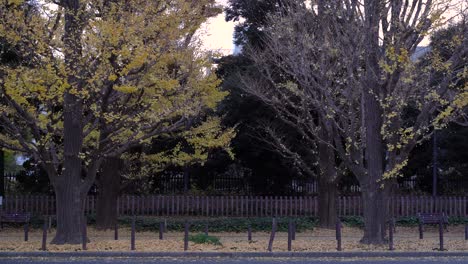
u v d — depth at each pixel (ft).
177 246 53.98
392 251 52.24
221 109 80.69
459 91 57.52
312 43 59.93
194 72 56.18
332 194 75.05
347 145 57.41
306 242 58.90
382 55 53.31
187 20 53.36
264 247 54.24
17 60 62.85
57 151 61.93
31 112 51.08
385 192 56.39
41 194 89.61
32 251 50.49
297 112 75.00
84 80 48.88
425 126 54.34
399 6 52.29
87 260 47.91
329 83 60.70
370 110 56.29
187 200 81.61
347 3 54.49
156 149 79.66
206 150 73.51
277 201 81.87
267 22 76.02
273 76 74.18
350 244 56.39
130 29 46.83
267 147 85.92
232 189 97.55
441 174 98.58
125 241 57.36
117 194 71.87
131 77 51.60
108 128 53.57
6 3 48.08
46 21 50.11
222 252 51.01
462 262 47.60
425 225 76.89
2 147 56.08
